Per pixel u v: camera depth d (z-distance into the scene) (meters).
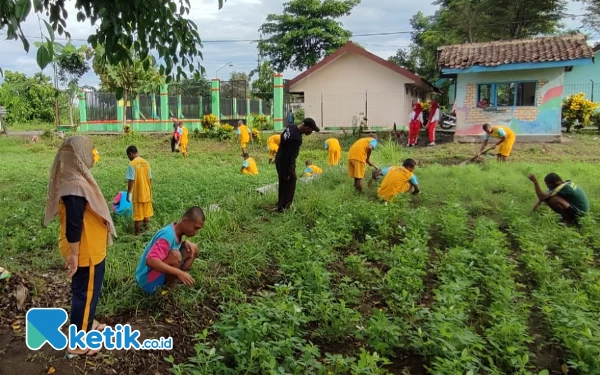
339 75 25.83
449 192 9.68
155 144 24.33
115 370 3.66
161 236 4.62
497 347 3.74
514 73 18.48
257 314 3.96
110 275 5.02
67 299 4.88
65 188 3.56
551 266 5.64
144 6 5.32
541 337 4.35
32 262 5.86
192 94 40.00
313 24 35.06
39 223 7.62
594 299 4.82
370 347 4.05
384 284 5.16
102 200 3.80
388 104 25.22
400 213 7.87
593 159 15.39
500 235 6.55
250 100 36.31
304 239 6.35
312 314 4.41
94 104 30.36
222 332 3.86
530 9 32.88
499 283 5.02
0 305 4.56
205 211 7.87
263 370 3.41
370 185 10.60
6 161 18.16
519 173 12.05
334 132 24.81
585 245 6.50
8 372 3.55
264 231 6.92
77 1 4.89
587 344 3.65
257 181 12.31
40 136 27.14
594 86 26.08
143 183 7.37
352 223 7.36
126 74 25.03
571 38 18.69
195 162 18.52
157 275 4.62
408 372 3.77
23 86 43.28
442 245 6.85
